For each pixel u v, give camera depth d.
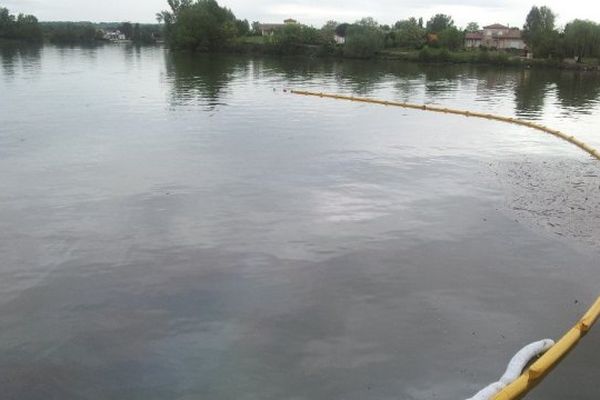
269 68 52.53
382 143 16.84
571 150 16.28
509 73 51.88
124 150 15.16
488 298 7.41
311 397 5.48
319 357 6.10
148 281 7.68
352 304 7.18
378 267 8.21
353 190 11.84
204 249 8.71
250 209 10.54
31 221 9.74
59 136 16.88
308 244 8.98
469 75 48.44
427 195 11.58
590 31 59.72
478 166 14.11
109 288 7.48
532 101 28.81
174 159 14.26
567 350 6.22
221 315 6.88
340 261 8.39
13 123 18.84
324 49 74.06
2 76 36.00
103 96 26.80
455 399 5.48
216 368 5.89
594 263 8.45
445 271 8.13
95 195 11.20
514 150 16.12
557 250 8.90
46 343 6.27
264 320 6.79
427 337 6.51
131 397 5.45
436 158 14.91
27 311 6.90
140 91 29.31
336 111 23.94
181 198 11.09
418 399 5.48
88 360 6.00
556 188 12.23
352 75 46.16
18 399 5.40
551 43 62.53
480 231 9.64
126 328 6.58
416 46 79.12
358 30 73.94
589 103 28.22
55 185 11.83
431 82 40.50
